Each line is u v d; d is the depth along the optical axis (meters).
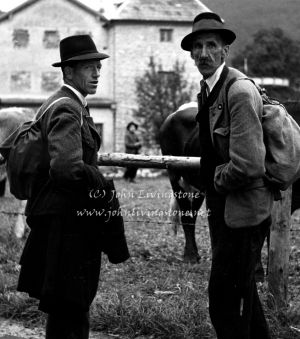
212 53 3.63
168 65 45.25
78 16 45.41
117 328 4.70
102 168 31.08
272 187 3.62
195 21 3.70
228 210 3.57
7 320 5.07
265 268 6.96
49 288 3.50
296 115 6.50
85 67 3.78
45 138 3.64
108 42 45.56
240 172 3.39
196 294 5.44
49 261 3.53
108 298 5.32
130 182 22.47
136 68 45.03
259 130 3.43
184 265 7.02
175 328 4.56
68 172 3.45
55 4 45.19
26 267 3.66
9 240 8.14
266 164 3.56
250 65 55.72
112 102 44.53
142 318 4.73
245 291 3.61
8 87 45.22
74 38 3.79
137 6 45.53
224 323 3.65
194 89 44.84
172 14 45.25
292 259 7.27
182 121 7.66
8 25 45.06
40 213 3.59
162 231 9.48
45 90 45.59
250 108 3.42
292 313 4.79
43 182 3.65
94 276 3.68
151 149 40.22
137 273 6.55
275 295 4.97
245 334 3.62
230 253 3.63
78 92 3.80
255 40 56.22
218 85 3.60
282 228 4.96
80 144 3.53
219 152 3.62
